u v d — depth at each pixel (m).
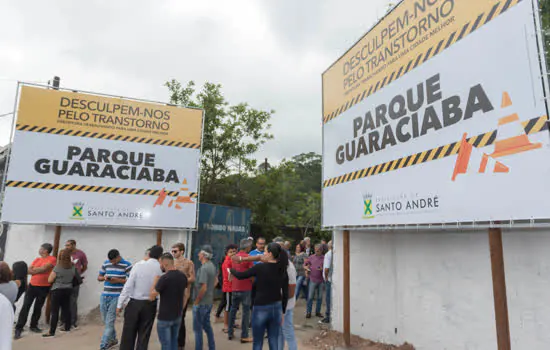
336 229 6.55
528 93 3.31
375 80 5.74
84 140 8.38
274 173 15.67
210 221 10.75
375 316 5.95
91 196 8.23
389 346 5.54
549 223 3.04
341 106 6.68
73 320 7.45
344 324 6.06
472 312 4.30
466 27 4.08
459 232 4.56
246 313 6.32
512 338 3.82
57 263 6.86
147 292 4.96
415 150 4.69
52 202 7.93
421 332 5.02
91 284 8.22
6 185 7.66
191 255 9.99
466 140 3.93
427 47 4.68
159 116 9.09
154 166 8.84
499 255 3.67
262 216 15.62
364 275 6.30
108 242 8.51
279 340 4.68
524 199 3.25
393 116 5.22
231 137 14.71
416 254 5.23
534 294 3.66
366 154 5.79
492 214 3.55
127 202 8.49
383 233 5.94
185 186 9.04
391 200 5.08
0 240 8.11
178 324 4.77
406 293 5.35
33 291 6.87
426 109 4.58
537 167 3.17
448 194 4.10
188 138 9.27
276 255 4.73
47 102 8.23
